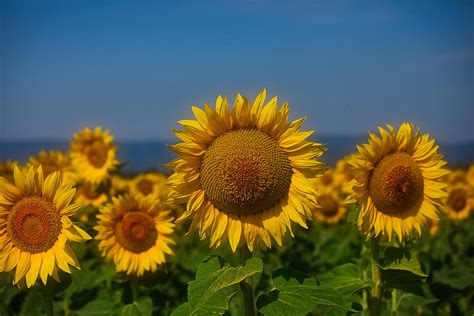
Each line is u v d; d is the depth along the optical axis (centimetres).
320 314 140
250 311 101
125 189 259
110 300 165
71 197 114
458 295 179
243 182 98
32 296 175
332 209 307
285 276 100
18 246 115
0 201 114
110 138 248
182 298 197
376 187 121
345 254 226
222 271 95
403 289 120
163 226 170
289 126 101
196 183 101
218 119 99
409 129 122
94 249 211
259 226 101
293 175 102
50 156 241
